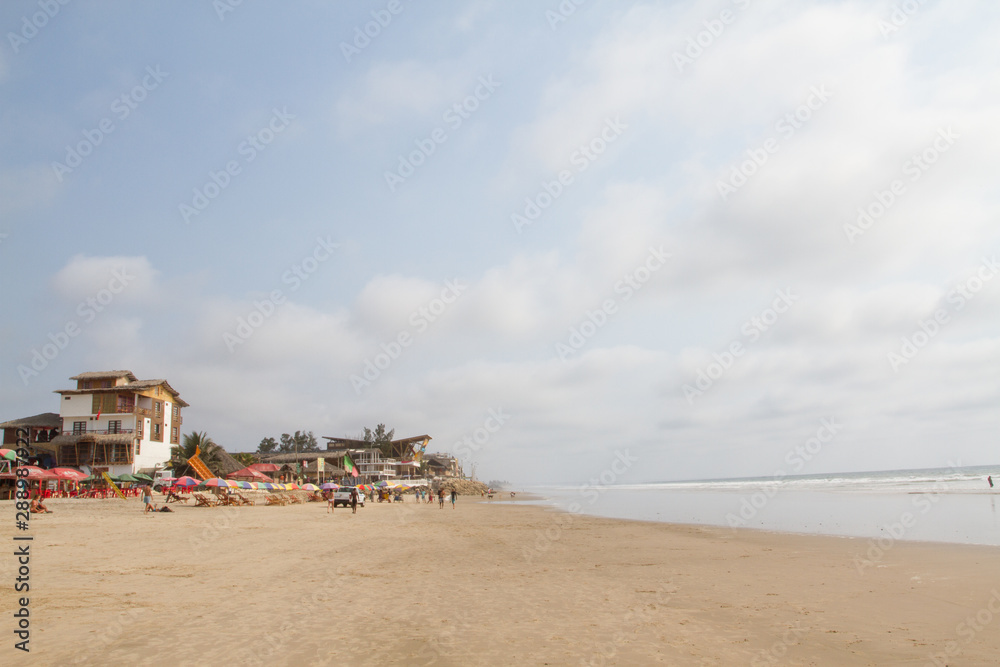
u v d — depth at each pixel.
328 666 7.41
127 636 8.56
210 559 16.47
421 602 11.17
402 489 84.06
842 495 56.66
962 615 10.16
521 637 8.78
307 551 18.73
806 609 10.70
